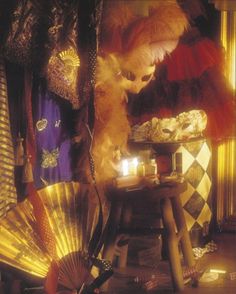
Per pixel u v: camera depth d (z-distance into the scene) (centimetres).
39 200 341
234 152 502
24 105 358
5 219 336
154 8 401
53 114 378
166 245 402
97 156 406
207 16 480
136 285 416
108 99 406
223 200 507
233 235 505
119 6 390
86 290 356
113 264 448
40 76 346
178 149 445
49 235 340
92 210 373
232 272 430
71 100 361
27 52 334
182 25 404
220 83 468
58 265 342
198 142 453
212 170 502
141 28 396
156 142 440
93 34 366
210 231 482
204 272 425
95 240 362
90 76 369
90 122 390
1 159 345
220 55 459
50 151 380
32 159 360
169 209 402
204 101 465
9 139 347
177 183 407
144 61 400
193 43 447
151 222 448
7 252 332
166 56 431
